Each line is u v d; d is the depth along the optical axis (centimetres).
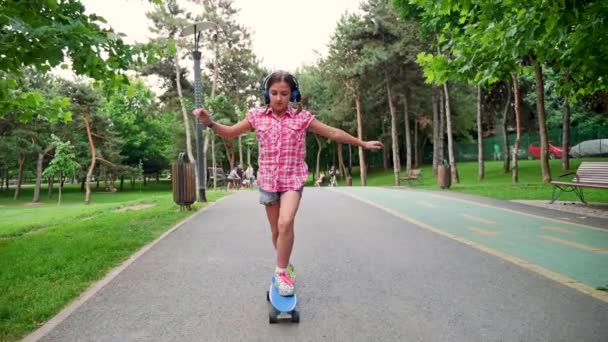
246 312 362
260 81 4100
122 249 612
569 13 612
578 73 903
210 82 3881
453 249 591
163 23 3172
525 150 4022
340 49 3105
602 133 3469
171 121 5191
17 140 3716
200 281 454
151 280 459
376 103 3562
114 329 329
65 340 310
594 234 693
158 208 1170
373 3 2927
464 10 777
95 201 3788
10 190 5641
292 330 323
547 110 3347
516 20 650
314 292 412
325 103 4428
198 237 709
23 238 736
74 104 3478
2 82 620
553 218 871
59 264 517
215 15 3259
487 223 820
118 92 722
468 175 3042
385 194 1529
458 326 323
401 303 376
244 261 540
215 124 349
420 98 3503
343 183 4753
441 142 3453
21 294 404
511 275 457
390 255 559
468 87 3603
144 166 6006
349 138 361
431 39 2425
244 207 1157
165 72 3612
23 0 554
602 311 348
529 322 328
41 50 549
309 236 703
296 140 359
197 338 312
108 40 564
